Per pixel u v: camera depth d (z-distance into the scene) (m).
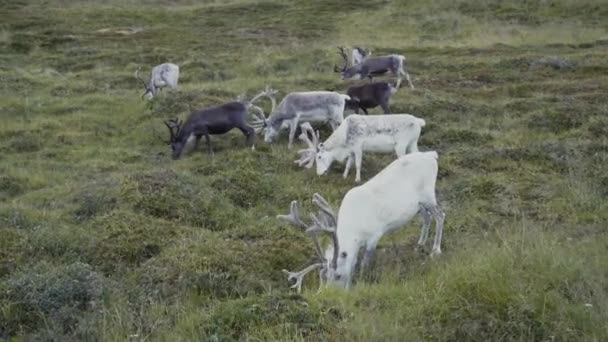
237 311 5.96
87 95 18.61
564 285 6.00
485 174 11.15
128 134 15.02
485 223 9.08
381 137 11.11
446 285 6.08
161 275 7.32
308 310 5.92
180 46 26.45
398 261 7.80
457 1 32.19
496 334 5.46
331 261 7.07
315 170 12.03
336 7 34.47
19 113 16.53
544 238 7.34
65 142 14.36
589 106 14.59
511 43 24.95
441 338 5.51
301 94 13.51
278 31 29.45
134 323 6.21
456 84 18.62
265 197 10.71
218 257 7.67
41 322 6.38
